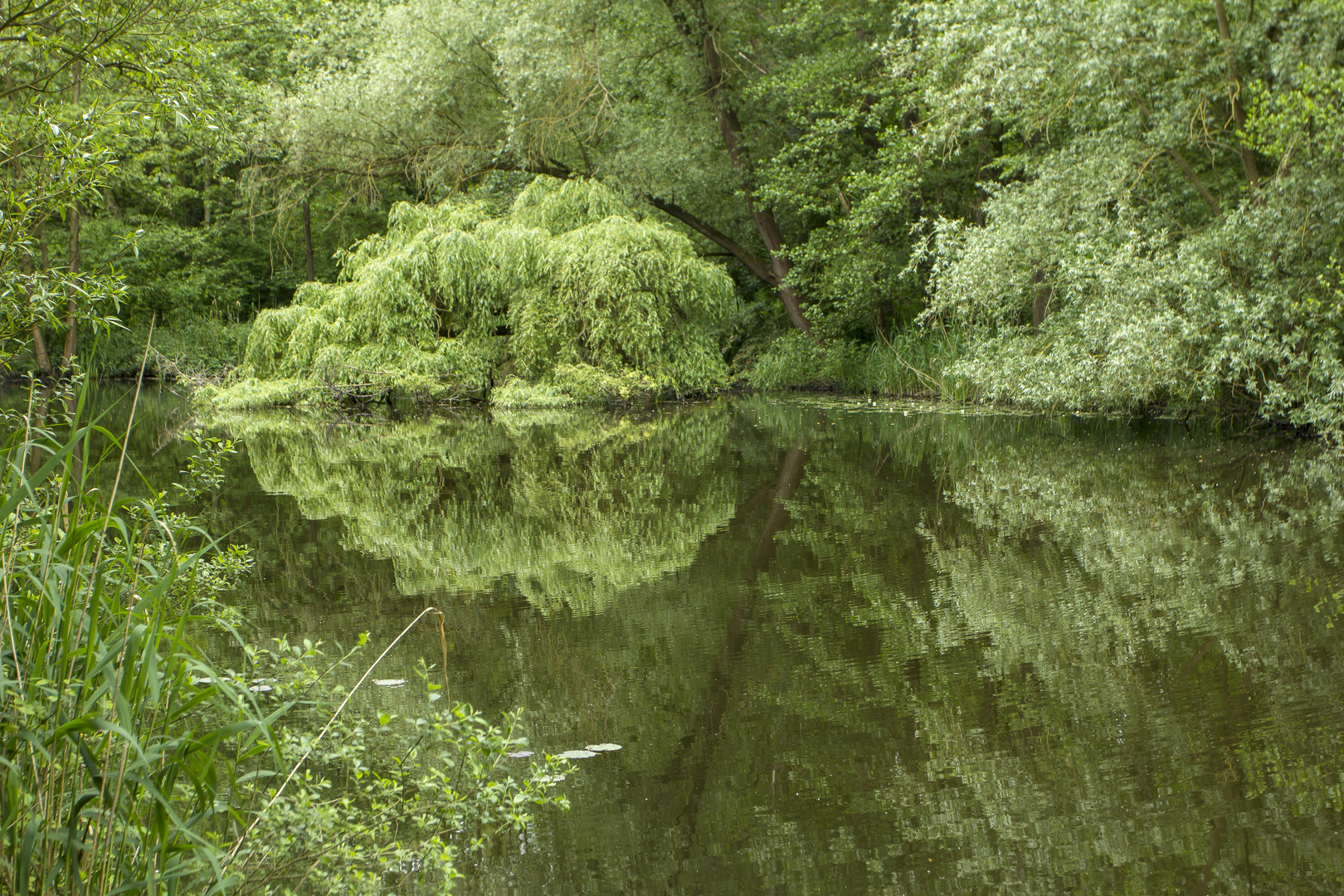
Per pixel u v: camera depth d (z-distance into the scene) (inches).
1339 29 338.3
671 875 98.5
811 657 161.5
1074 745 125.0
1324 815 105.1
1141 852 100.2
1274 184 339.9
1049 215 398.0
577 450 433.7
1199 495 275.4
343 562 233.5
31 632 76.5
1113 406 444.5
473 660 162.9
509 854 104.3
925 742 127.9
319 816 89.1
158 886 73.2
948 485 315.9
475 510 298.4
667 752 127.6
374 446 457.7
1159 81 387.9
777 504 295.6
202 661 78.2
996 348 446.0
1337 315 324.5
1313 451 336.5
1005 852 100.9
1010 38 373.4
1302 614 170.1
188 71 153.1
